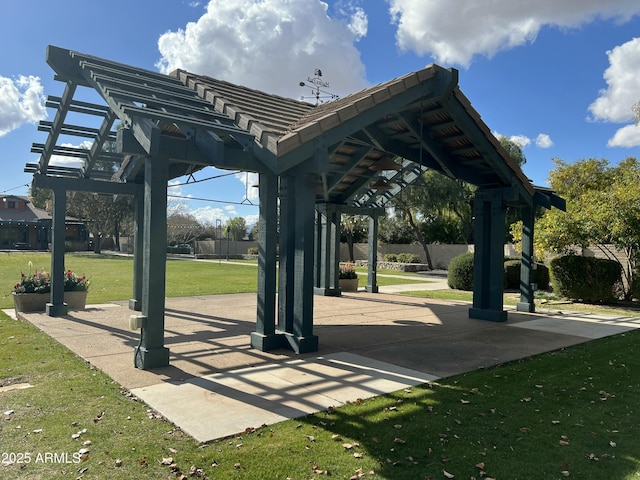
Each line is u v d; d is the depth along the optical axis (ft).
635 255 40.24
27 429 11.90
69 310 31.37
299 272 21.25
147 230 17.79
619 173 74.28
